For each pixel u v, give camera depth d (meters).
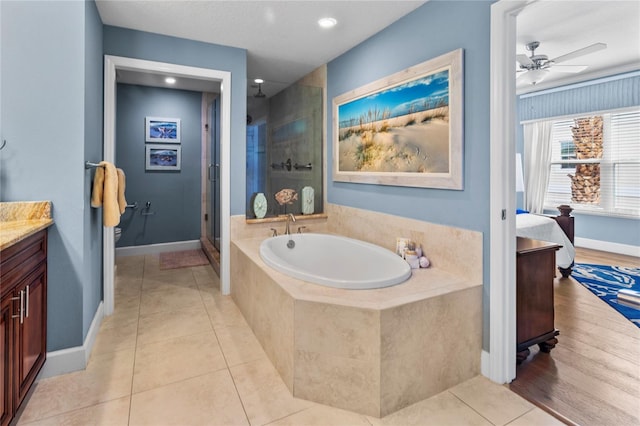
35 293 1.75
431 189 2.38
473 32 2.04
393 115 2.69
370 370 1.67
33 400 1.74
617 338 2.45
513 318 1.96
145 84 4.64
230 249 3.30
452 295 1.90
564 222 4.12
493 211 1.94
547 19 3.28
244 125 3.29
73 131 1.97
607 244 5.14
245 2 2.39
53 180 1.94
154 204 4.89
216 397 1.80
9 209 1.84
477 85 2.02
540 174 5.84
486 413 1.69
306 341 1.77
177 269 4.14
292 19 2.64
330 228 3.68
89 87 2.15
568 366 2.10
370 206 3.03
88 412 1.67
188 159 5.04
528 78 4.05
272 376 1.99
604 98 5.02
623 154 4.93
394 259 2.43
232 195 3.29
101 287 2.77
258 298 2.39
